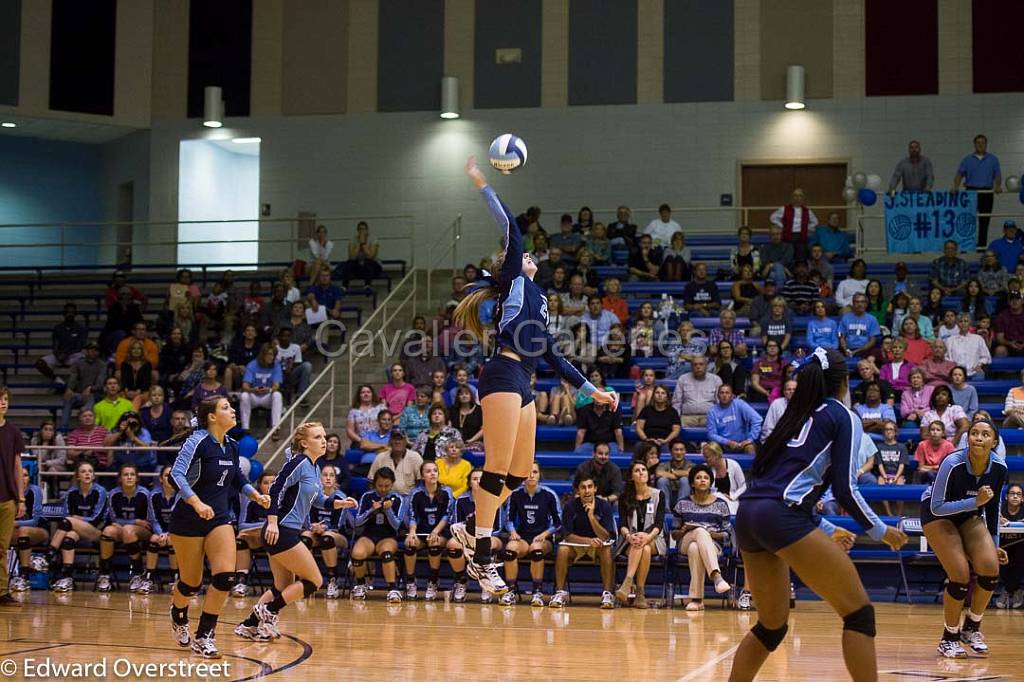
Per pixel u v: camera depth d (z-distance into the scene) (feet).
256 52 83.82
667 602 43.09
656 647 30.17
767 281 59.47
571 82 79.92
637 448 44.86
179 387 58.44
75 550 48.26
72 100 83.56
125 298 70.95
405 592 44.98
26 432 58.85
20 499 40.24
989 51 75.46
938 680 24.22
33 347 69.87
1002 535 40.91
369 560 45.62
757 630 18.94
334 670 25.61
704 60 78.64
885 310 59.16
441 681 24.07
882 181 76.23
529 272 21.36
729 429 49.49
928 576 44.83
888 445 47.03
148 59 85.40
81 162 91.61
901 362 53.67
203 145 85.81
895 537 18.28
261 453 55.01
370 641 31.09
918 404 50.88
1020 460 46.96
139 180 86.69
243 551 44.86
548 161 79.77
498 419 20.13
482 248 79.97
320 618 37.11
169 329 66.74
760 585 18.69
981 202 68.59
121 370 60.13
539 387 55.42
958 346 54.65
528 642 31.12
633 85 79.30
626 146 79.05
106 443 52.44
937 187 75.72
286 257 82.48
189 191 84.94
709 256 72.79
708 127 78.23
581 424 50.80
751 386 53.62
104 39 84.58
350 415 52.95
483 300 21.16
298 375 58.13
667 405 50.47
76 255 91.25
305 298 65.41
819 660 27.86
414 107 81.66
